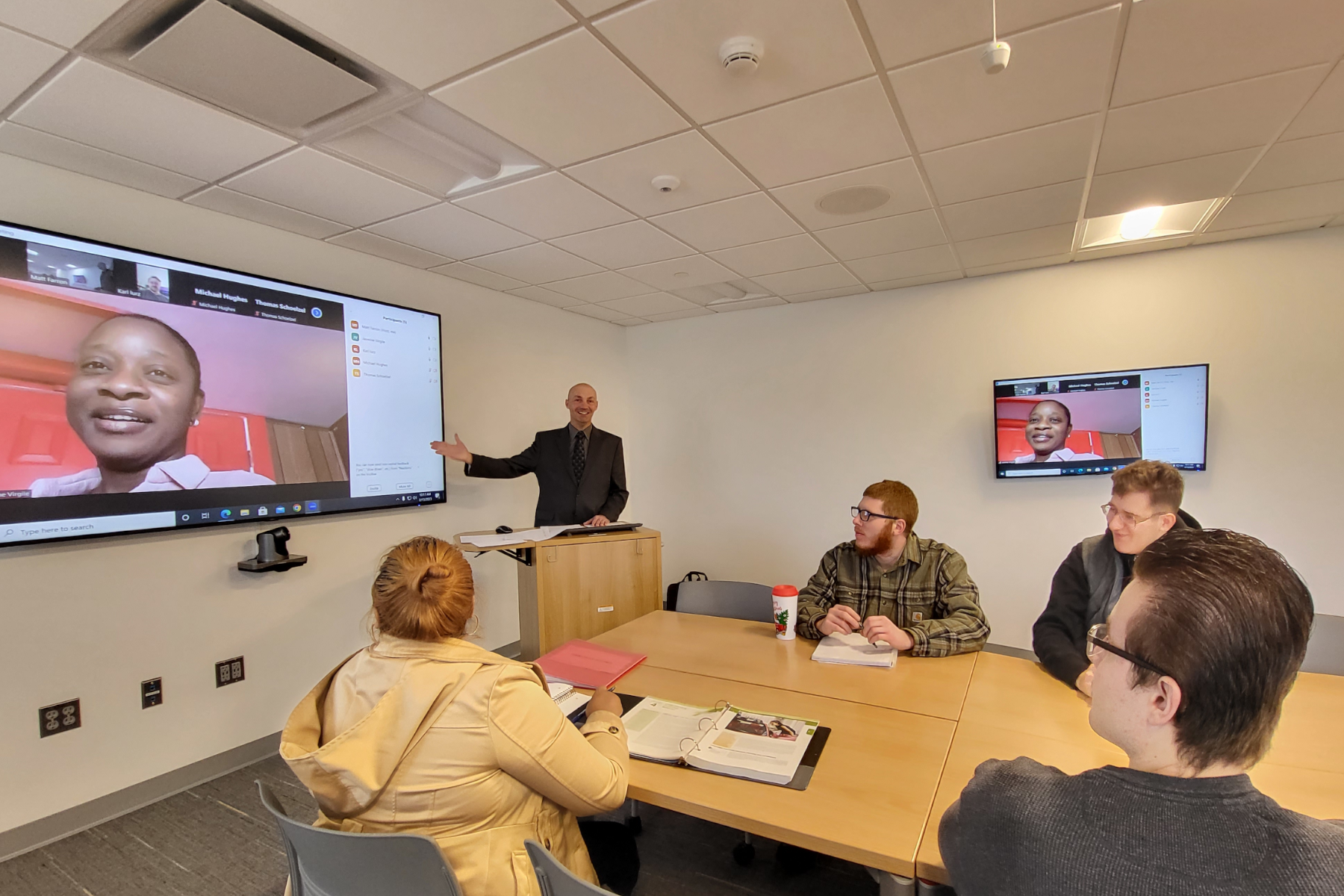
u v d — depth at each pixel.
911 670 1.73
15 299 2.07
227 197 2.51
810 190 2.53
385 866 0.95
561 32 1.56
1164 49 1.65
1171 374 3.39
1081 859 0.63
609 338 5.05
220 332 2.58
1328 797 1.05
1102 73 1.75
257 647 2.73
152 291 2.38
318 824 1.15
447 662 1.06
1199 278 3.38
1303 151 2.24
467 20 1.51
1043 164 2.31
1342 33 1.58
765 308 4.65
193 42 1.57
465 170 2.32
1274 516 3.25
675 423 5.06
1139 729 0.66
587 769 1.06
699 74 1.74
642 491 5.23
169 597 2.46
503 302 4.06
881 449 4.25
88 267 2.22
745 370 4.75
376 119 1.96
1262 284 3.25
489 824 1.04
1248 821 0.59
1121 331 3.56
